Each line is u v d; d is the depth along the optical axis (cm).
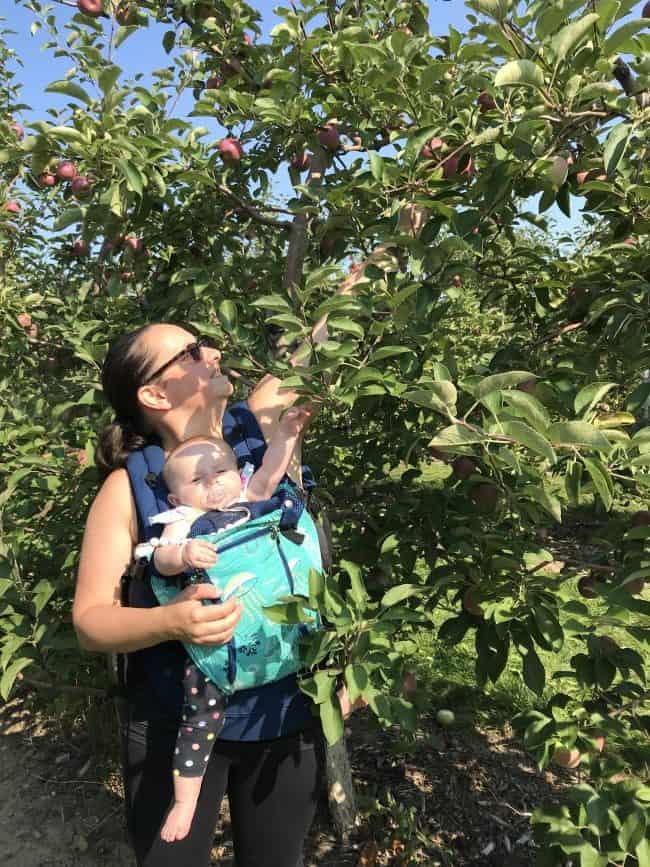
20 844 244
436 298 158
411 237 155
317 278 143
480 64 210
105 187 200
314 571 123
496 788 259
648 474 129
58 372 316
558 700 171
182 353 133
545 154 149
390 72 172
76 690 237
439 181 165
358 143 236
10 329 292
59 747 300
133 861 236
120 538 128
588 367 173
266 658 122
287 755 135
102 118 181
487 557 178
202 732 121
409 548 201
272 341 236
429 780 264
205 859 138
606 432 130
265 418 147
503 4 138
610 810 139
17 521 254
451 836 235
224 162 221
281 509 125
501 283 253
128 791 135
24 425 245
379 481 234
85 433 230
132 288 286
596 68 138
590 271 198
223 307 195
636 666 173
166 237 243
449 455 185
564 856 147
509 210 194
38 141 188
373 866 223
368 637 127
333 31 229
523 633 176
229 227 258
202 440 130
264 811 137
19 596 219
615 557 194
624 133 132
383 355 146
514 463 119
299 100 198
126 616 117
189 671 122
